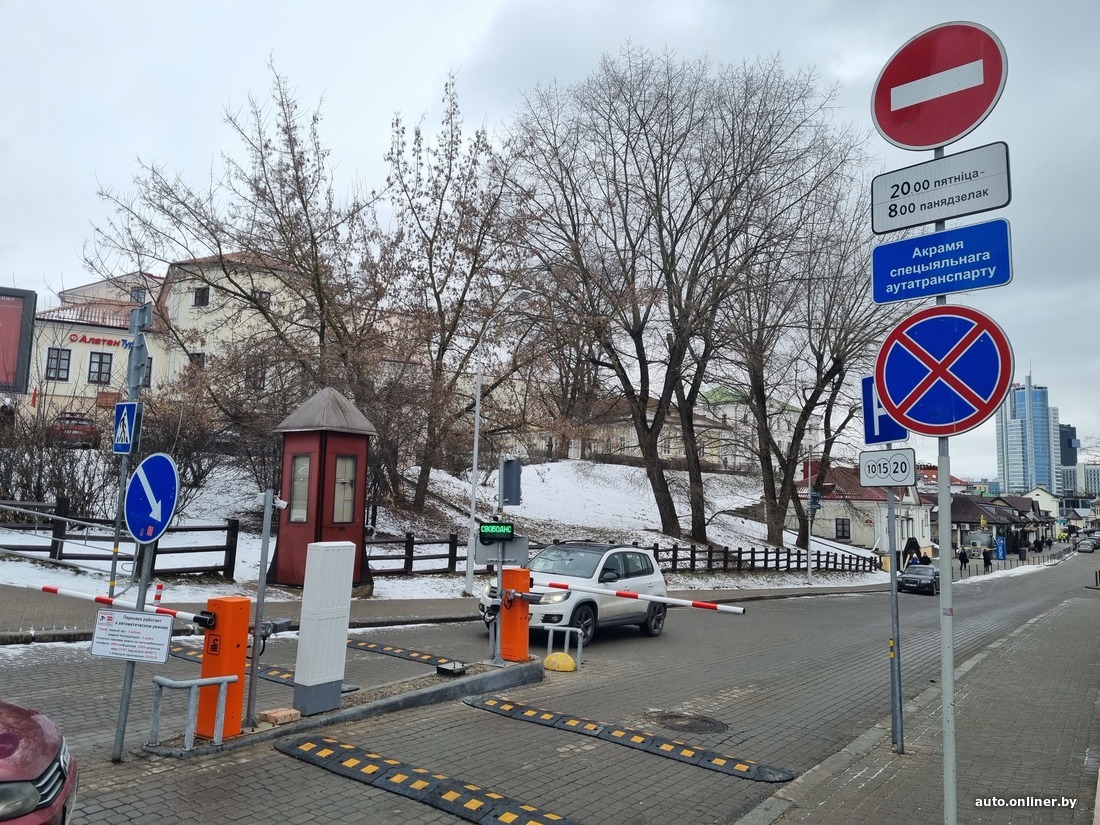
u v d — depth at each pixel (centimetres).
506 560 905
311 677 632
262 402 2069
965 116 439
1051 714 829
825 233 3022
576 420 2581
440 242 2386
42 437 1658
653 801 527
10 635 888
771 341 3044
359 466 1488
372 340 2158
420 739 626
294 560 1420
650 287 2814
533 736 657
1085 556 8844
